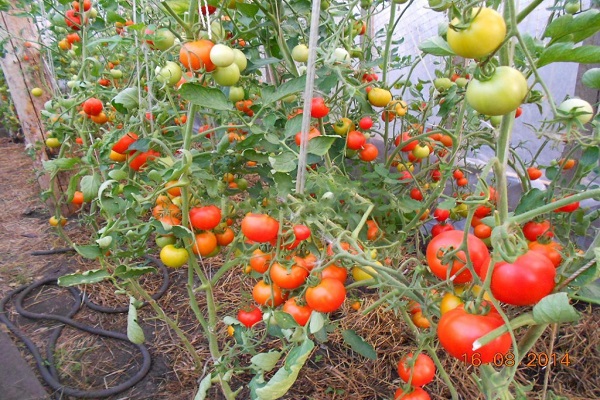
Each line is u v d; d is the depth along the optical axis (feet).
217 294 7.97
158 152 4.64
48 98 10.47
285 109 5.44
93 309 7.81
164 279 8.41
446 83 5.90
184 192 3.85
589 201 6.81
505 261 2.16
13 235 10.68
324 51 4.90
